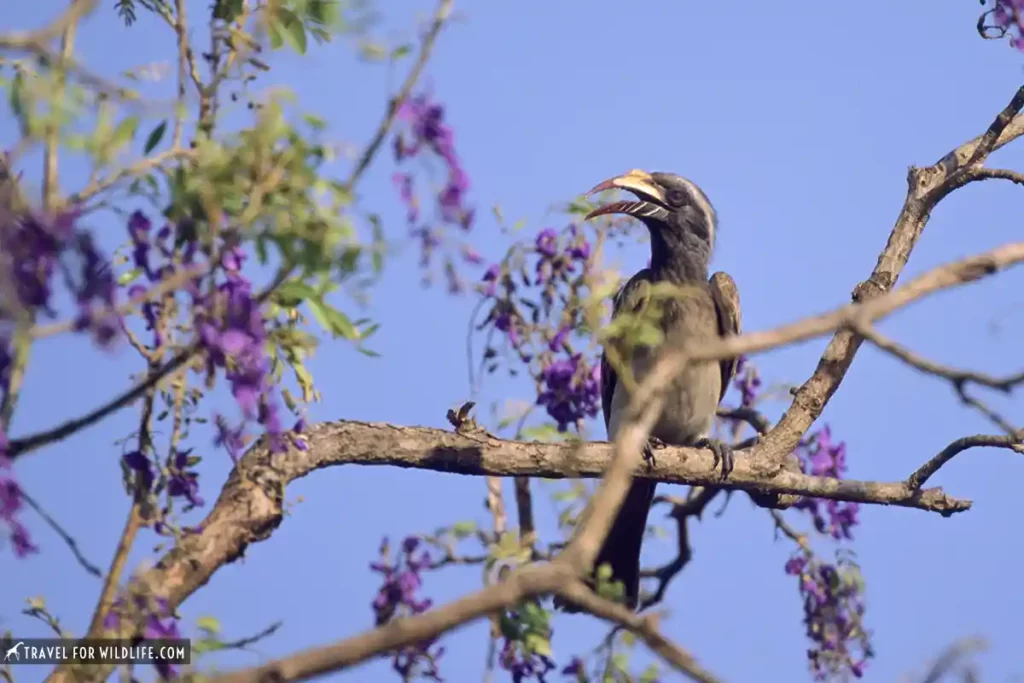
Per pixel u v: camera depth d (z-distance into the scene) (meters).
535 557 11.92
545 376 11.80
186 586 9.69
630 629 6.64
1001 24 11.86
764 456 13.08
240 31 7.84
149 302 7.71
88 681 7.86
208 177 6.76
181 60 7.89
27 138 6.51
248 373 7.45
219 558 9.90
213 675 7.30
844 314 6.34
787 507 13.27
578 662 9.69
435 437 11.39
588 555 6.15
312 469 10.79
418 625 6.09
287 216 6.78
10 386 7.14
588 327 11.41
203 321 7.20
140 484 8.38
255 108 7.57
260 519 10.12
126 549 8.23
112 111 6.75
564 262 11.70
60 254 6.42
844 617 14.09
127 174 6.75
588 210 11.79
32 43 6.47
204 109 7.66
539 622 9.57
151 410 8.41
